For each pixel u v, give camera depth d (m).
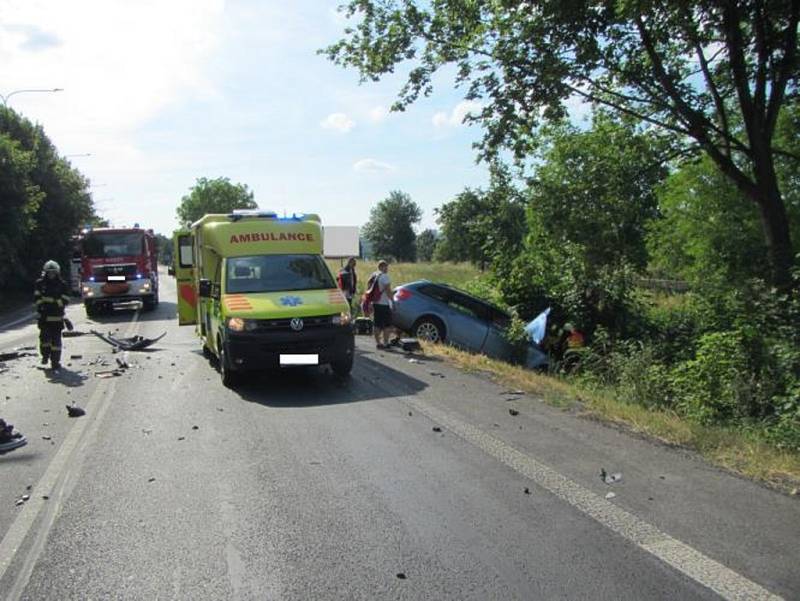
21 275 35.31
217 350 10.71
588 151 16.20
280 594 3.63
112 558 4.13
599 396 8.73
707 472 5.44
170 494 5.24
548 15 12.79
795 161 16.89
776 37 12.84
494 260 17.89
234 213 11.85
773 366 8.66
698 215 19.03
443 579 3.75
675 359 12.30
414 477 5.48
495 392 9.01
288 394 9.12
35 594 3.71
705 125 13.85
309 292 10.24
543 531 4.36
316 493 5.18
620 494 4.97
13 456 6.42
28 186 31.20
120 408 8.48
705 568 3.80
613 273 15.63
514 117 13.89
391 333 15.31
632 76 14.10
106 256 24.16
